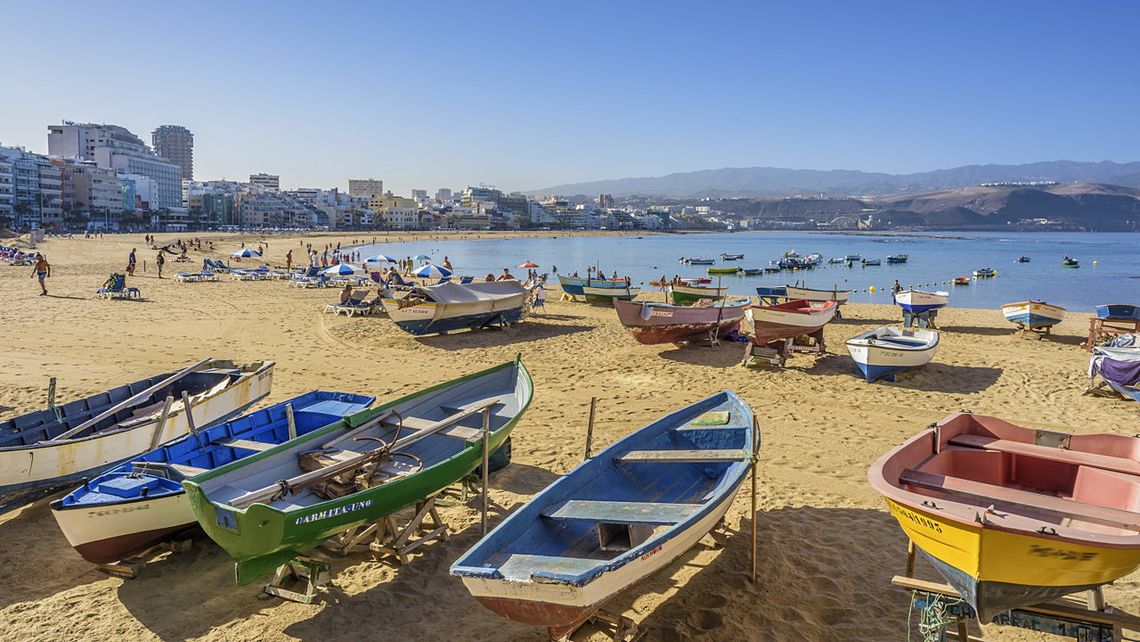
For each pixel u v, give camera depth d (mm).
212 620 7008
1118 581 7699
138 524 7605
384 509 7738
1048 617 5676
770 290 32781
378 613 7145
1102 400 15484
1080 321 28797
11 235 98312
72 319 24562
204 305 29344
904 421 13797
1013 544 5258
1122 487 6688
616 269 76062
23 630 6781
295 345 20984
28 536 8734
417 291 22703
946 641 5996
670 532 6387
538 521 6988
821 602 7285
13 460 8586
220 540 6938
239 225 185000
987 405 15047
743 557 8227
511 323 25219
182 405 11047
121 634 6750
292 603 7324
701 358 19656
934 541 5816
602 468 8172
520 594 5820
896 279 62469
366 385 16359
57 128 197375
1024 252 128875
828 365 18906
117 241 94625
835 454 11781
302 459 8859
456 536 8797
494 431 9680
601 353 20438
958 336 24359
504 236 197625
